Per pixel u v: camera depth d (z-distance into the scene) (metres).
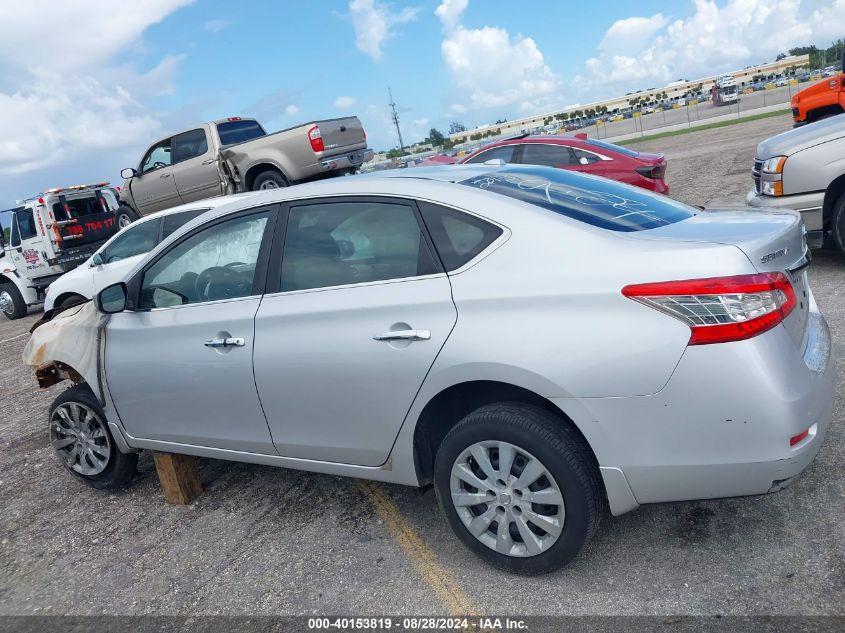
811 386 2.52
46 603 3.42
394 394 2.97
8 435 6.14
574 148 9.44
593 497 2.68
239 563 3.45
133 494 4.51
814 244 6.20
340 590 3.08
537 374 2.59
